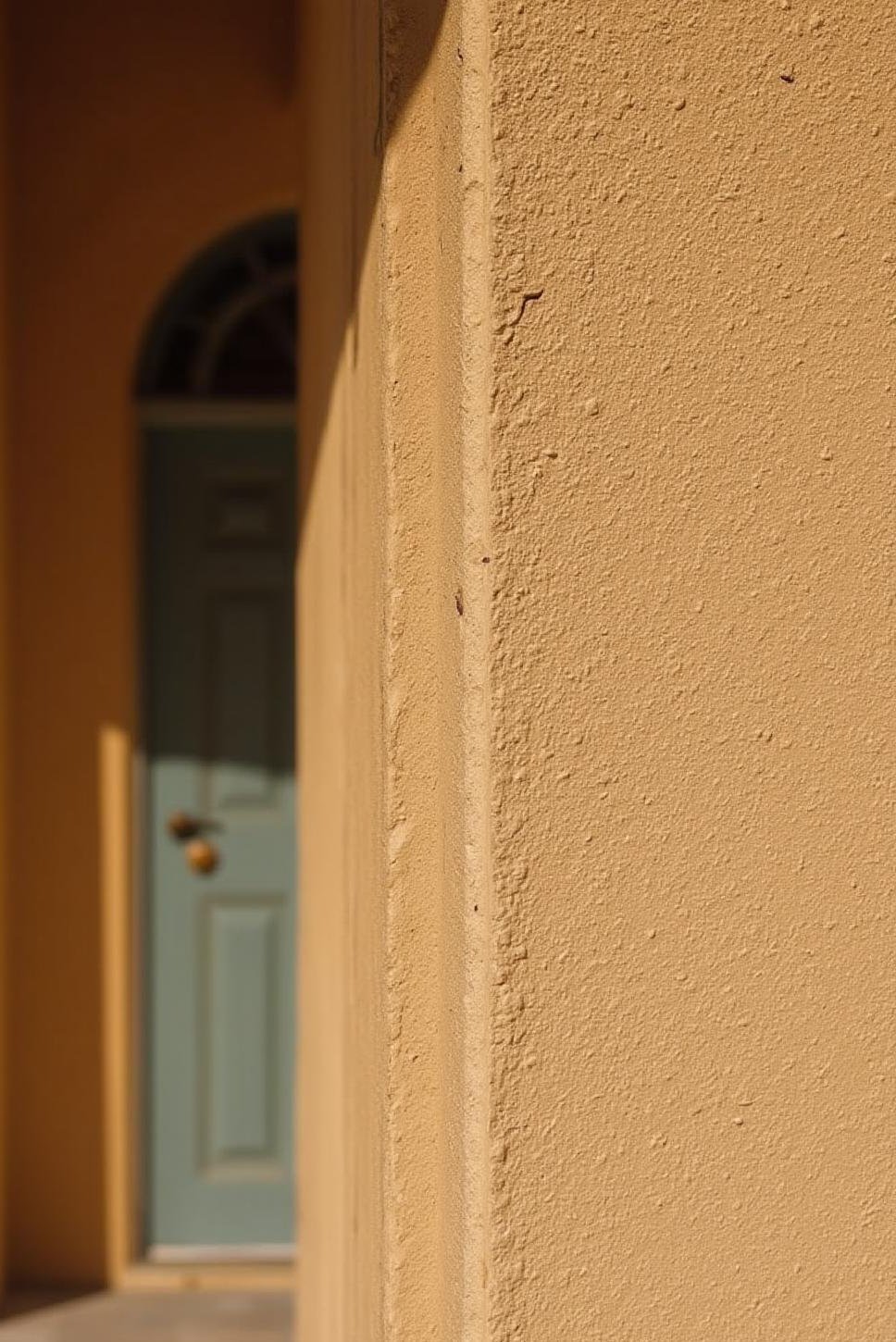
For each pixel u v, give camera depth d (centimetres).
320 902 222
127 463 450
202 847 461
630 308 106
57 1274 454
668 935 107
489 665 104
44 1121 453
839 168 109
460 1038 109
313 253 243
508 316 104
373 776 132
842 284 109
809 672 109
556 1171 105
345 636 168
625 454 106
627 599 106
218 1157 468
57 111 445
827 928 109
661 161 106
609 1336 106
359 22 145
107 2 445
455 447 109
